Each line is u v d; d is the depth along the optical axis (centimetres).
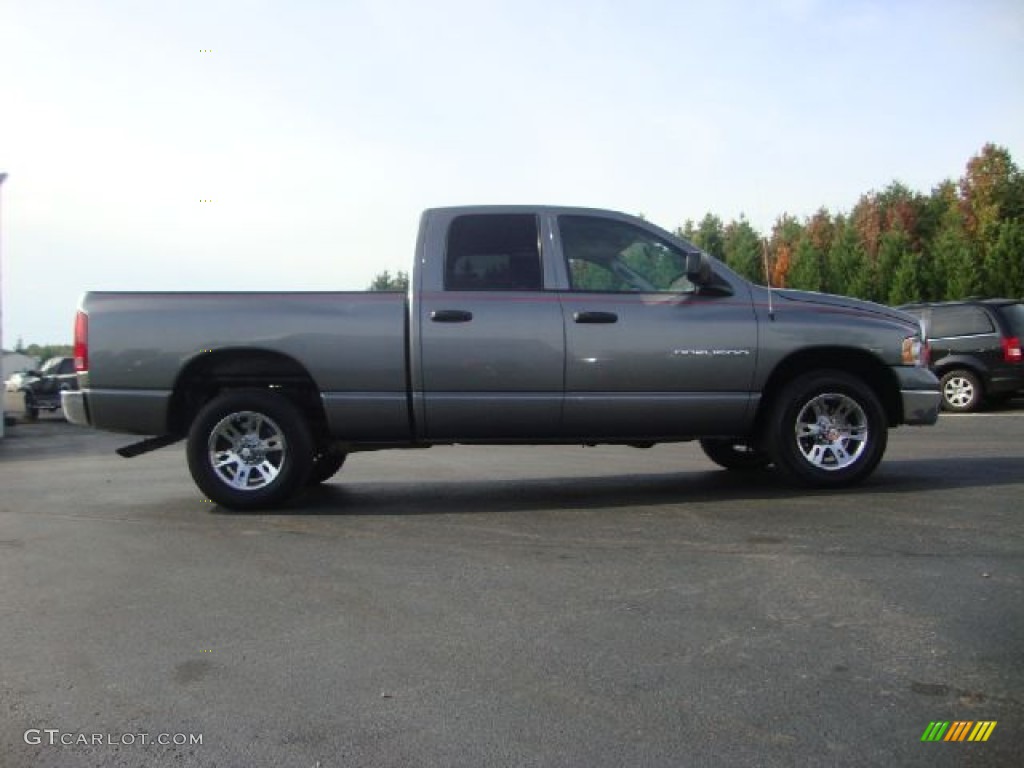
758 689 291
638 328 586
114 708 288
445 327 578
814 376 609
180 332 582
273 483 595
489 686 298
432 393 580
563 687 296
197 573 442
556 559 454
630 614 365
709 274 582
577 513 572
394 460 913
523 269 595
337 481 750
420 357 577
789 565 429
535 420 587
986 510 545
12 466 1016
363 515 583
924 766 242
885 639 330
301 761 252
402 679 305
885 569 418
